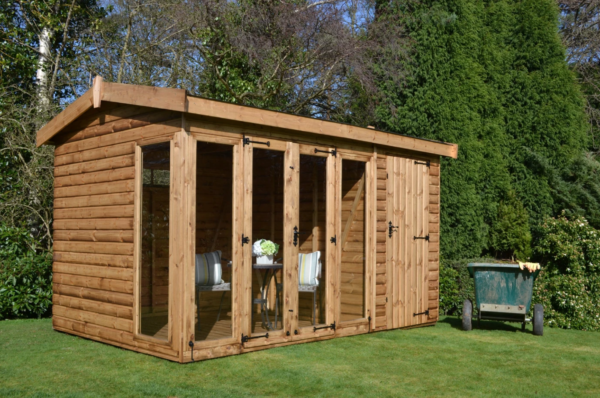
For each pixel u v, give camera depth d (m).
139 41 14.45
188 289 5.89
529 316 9.82
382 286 8.24
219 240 6.43
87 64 13.41
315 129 7.12
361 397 4.88
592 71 18.30
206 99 5.95
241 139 6.42
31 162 10.62
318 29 14.12
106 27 13.71
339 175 7.59
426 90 11.77
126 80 13.96
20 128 11.02
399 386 5.27
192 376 5.41
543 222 11.45
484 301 8.62
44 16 12.54
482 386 5.35
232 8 13.65
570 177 12.12
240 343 6.36
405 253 8.69
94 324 7.20
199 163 6.25
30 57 12.69
